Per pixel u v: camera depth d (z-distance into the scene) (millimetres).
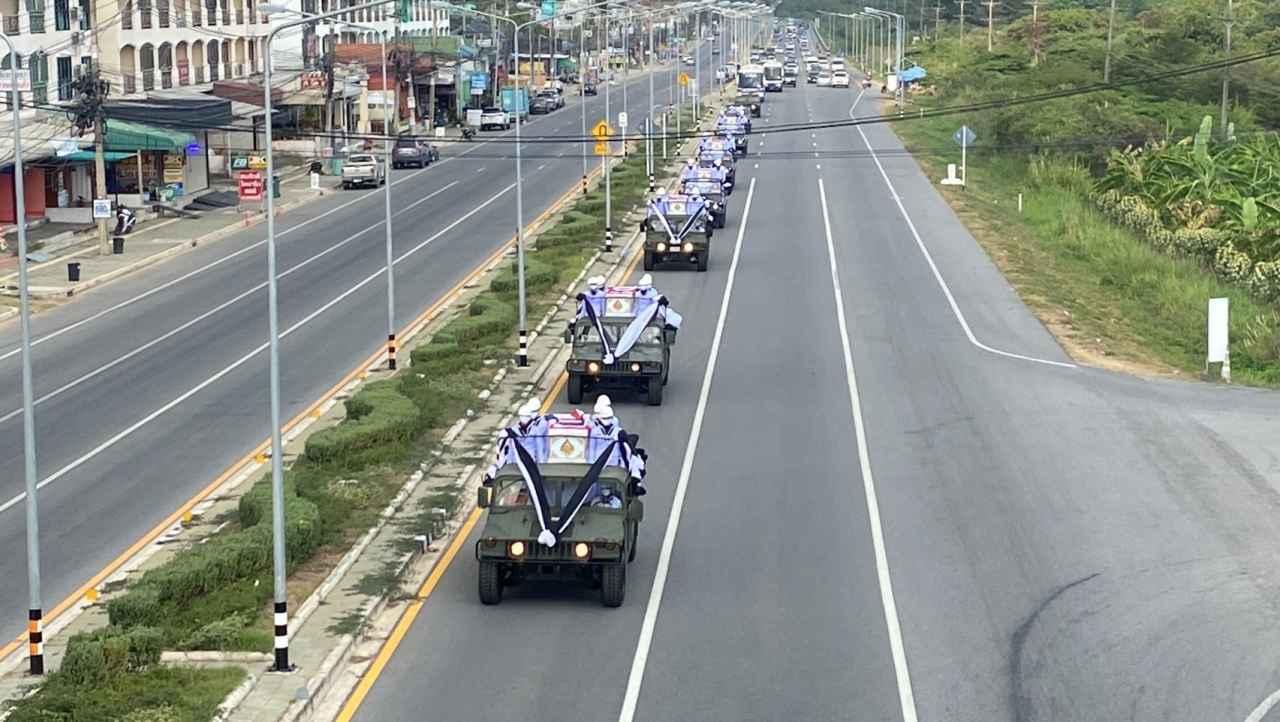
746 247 64375
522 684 21531
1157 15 127562
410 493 31125
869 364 43375
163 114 76188
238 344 47000
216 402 39688
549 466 25484
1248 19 115812
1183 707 20750
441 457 33906
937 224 70938
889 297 53438
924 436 35750
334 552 27156
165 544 28328
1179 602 25000
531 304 51781
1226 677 21844
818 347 45625
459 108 126812
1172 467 33281
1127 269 60719
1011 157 95062
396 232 70625
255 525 27344
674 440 35625
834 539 28312
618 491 25266
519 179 44188
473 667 22188
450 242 67375
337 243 67562
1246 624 23984
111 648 21203
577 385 38625
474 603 25016
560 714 20453
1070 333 48281
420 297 54594
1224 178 74688
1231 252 61094
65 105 67000
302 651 22359
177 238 67812
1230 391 41125
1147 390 40875
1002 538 28344
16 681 21625
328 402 39594
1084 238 67062
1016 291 54906
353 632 23203
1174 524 29281
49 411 39031
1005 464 33406
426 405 37500
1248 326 49719
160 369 43688
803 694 21125
